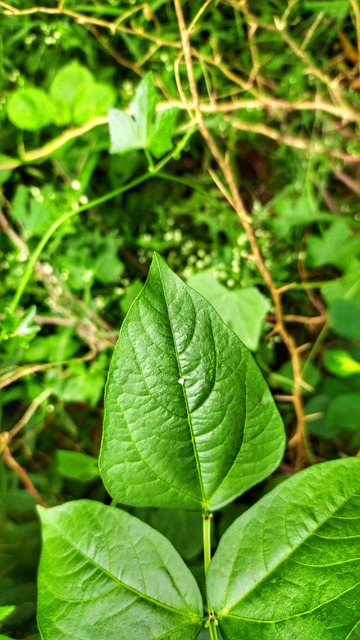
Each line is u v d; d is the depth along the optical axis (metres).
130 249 0.49
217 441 0.17
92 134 0.45
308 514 0.17
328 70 0.48
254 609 0.16
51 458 0.44
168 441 0.17
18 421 0.44
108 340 0.44
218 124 0.47
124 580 0.17
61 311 0.44
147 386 0.16
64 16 0.45
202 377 0.16
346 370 0.39
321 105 0.46
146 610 0.17
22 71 0.47
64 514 0.17
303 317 0.47
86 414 0.45
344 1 0.44
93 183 0.48
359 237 0.48
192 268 0.47
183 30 0.38
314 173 0.48
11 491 0.40
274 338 0.46
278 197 0.47
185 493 0.17
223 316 0.39
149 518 0.35
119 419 0.16
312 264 0.47
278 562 0.17
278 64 0.48
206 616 0.17
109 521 0.17
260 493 0.39
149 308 0.16
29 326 0.33
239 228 0.47
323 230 0.48
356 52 0.47
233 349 0.17
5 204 0.45
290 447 0.43
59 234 0.42
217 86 0.48
